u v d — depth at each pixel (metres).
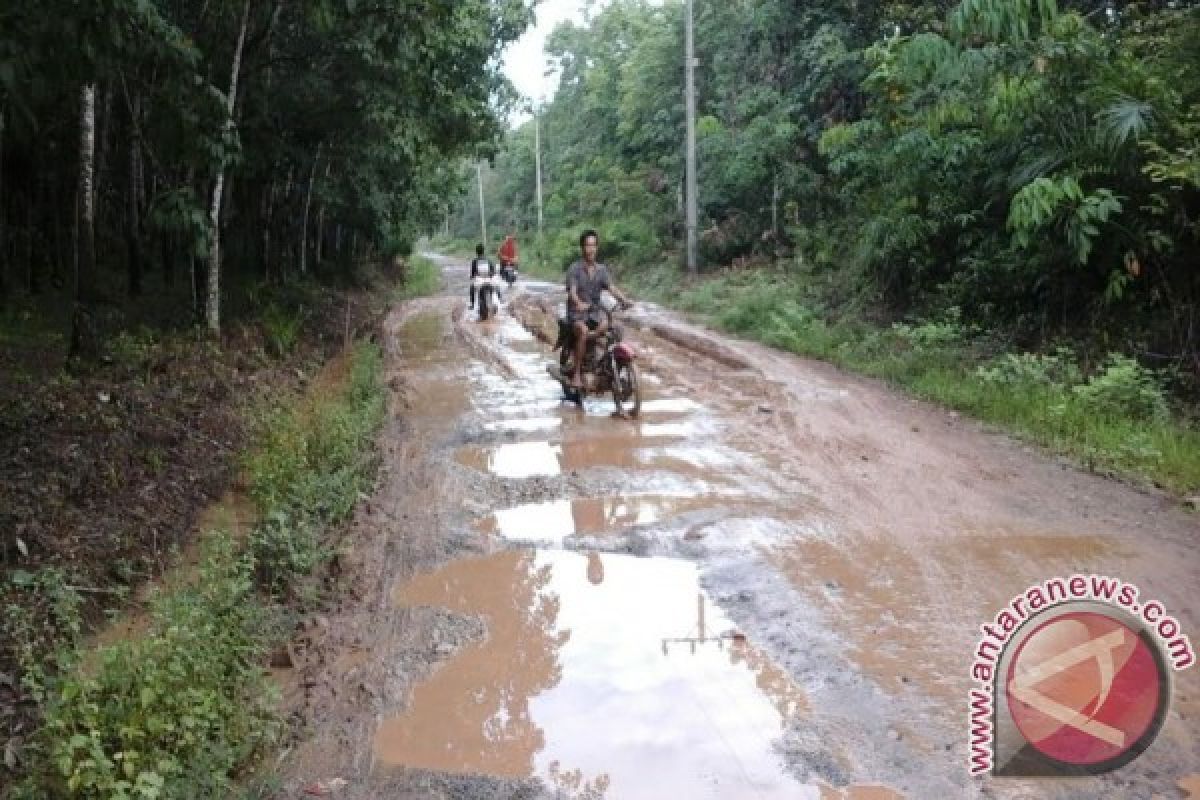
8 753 3.50
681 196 29.34
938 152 12.43
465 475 7.31
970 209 12.77
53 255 13.95
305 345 14.18
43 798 3.23
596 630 4.71
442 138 17.66
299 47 13.56
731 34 25.30
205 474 7.05
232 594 4.50
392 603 5.08
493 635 4.69
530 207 58.81
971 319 12.54
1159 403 8.17
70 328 11.30
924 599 4.86
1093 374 9.44
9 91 6.07
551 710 4.00
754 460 7.62
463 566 5.57
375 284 29.75
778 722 3.83
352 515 6.48
